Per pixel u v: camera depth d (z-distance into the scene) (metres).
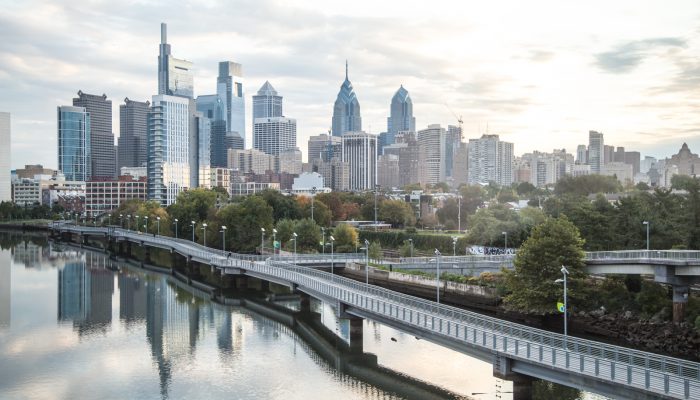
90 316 134.38
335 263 177.00
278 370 95.81
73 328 123.31
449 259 164.88
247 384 89.75
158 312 138.25
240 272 167.50
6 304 147.25
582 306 114.56
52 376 93.88
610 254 120.81
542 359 72.50
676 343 98.12
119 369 97.12
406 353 103.38
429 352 104.00
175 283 179.50
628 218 141.75
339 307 110.06
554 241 113.69
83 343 112.12
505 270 125.81
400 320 93.56
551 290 110.44
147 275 196.00
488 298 130.25
